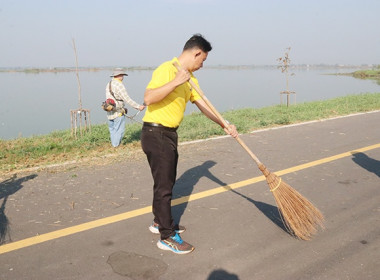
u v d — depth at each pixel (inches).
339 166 226.7
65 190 185.2
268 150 268.5
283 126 365.1
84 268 116.6
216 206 166.4
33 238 135.7
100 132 328.2
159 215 126.4
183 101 125.1
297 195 133.7
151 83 120.0
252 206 166.9
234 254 125.6
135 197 176.2
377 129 344.5
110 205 166.6
